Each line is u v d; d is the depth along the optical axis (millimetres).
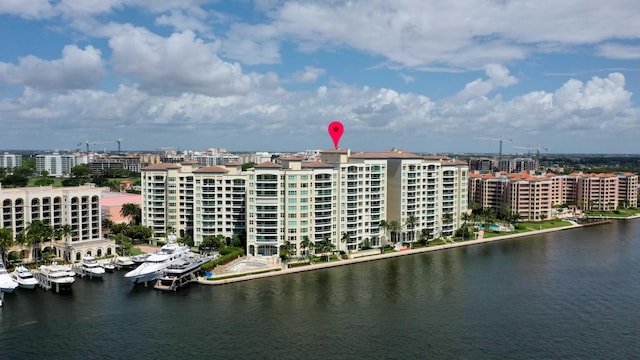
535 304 189625
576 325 169000
